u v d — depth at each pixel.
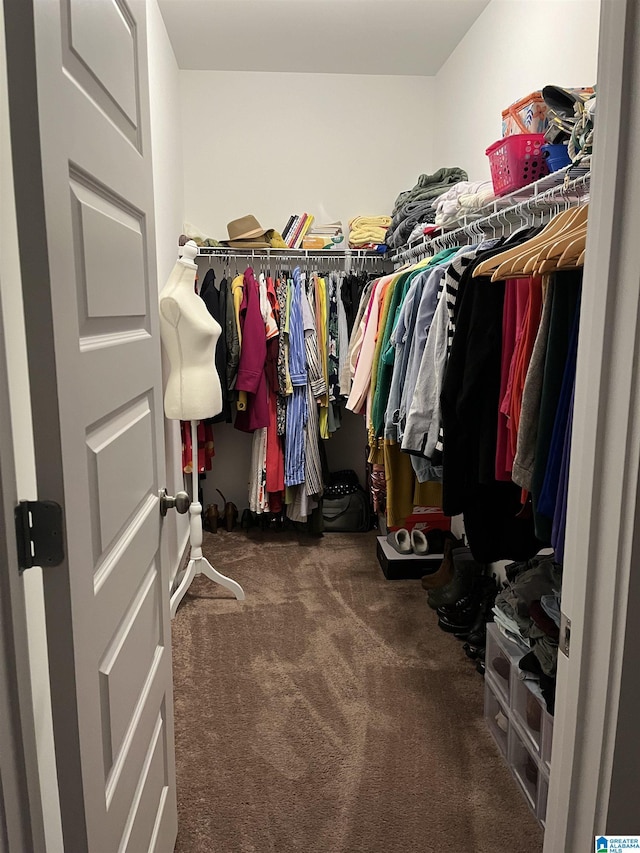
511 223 2.49
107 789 0.94
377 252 3.84
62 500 0.75
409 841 1.59
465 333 1.80
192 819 1.65
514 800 1.73
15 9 0.67
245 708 2.13
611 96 0.69
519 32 2.66
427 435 2.05
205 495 4.16
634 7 0.65
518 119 2.13
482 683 2.29
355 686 2.26
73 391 0.79
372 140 3.97
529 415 1.49
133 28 1.17
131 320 1.15
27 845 0.74
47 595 0.77
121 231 1.06
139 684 1.16
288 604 2.92
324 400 3.63
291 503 3.73
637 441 0.67
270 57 3.65
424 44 3.47
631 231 0.67
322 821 1.65
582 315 0.78
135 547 1.12
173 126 3.45
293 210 3.98
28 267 0.71
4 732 0.70
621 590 0.70
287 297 3.52
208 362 2.69
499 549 1.97
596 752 0.75
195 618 2.79
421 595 3.02
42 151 0.69
